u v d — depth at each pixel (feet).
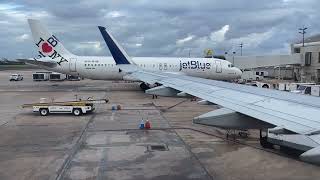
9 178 46.16
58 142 66.39
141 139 68.80
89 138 69.77
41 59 174.60
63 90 182.19
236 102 33.96
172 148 61.46
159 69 173.78
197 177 46.09
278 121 24.93
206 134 72.95
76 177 46.24
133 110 109.60
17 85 221.87
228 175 46.75
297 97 33.96
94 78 176.86
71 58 175.63
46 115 99.55
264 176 46.14
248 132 73.97
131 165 51.47
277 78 314.55
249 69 316.81
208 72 178.09
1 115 99.86
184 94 44.73
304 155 17.10
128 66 158.81
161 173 47.75
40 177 46.44
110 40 156.97
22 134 73.82
